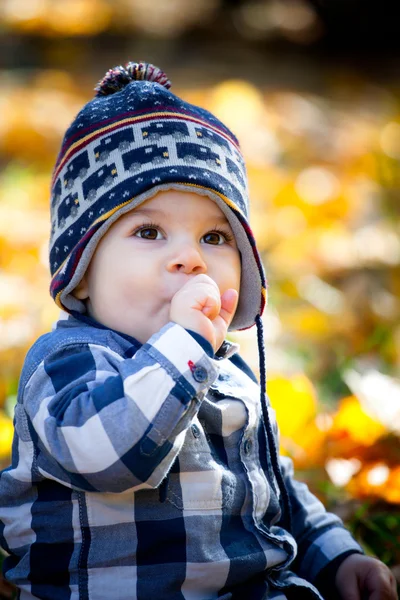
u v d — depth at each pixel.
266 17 12.77
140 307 2.05
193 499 2.01
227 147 2.23
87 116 2.21
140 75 2.38
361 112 9.25
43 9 11.56
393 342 4.20
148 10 12.70
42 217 5.41
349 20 12.30
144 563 1.97
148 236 2.09
